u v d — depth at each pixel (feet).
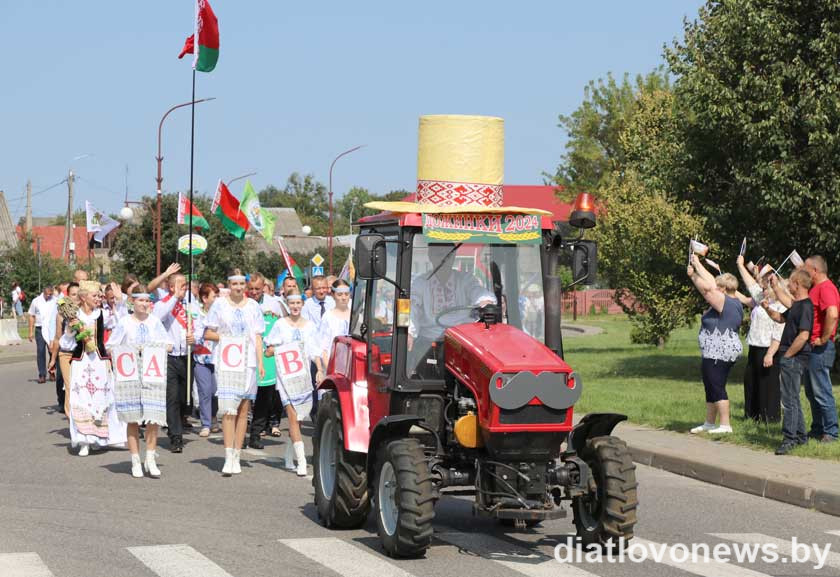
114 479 41.22
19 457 47.03
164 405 41.45
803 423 44.19
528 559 28.40
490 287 30.83
